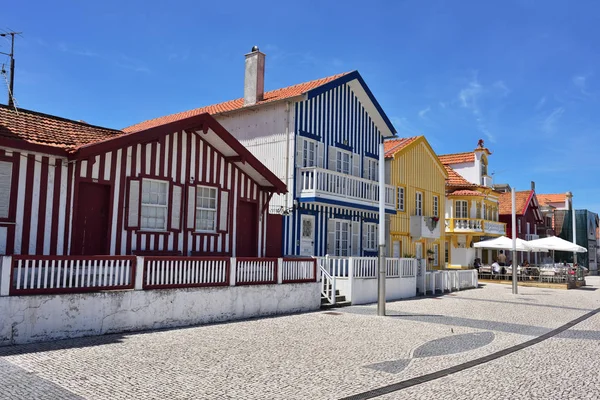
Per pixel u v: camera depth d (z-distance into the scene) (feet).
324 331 37.81
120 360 26.37
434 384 24.31
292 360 27.96
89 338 32.07
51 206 37.76
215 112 70.79
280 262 46.91
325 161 69.05
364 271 58.80
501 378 25.90
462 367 28.09
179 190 46.62
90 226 40.22
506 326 43.80
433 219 90.79
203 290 39.75
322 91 66.33
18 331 29.63
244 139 68.18
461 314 50.72
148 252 43.52
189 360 26.91
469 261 115.85
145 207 43.96
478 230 113.70
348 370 26.32
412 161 90.02
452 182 116.88
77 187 39.17
